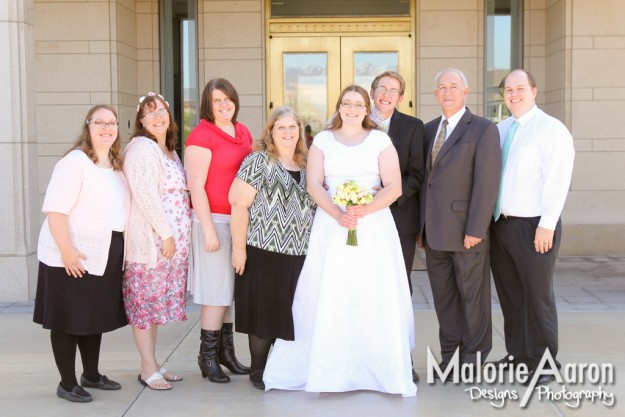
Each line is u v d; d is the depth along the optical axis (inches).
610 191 370.6
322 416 168.4
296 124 185.2
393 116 193.5
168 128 193.9
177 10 395.2
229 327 200.2
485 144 182.7
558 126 182.2
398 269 185.3
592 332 236.4
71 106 366.3
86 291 174.7
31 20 287.0
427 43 389.7
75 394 179.5
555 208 179.8
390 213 185.6
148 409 174.1
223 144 189.2
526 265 184.5
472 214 182.7
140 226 181.3
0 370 204.5
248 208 184.1
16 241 282.7
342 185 174.2
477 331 191.0
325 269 180.2
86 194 173.8
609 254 372.2
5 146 279.7
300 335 185.6
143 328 185.3
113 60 363.6
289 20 396.2
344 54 397.7
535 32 393.1
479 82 390.6
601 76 365.1
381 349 179.9
